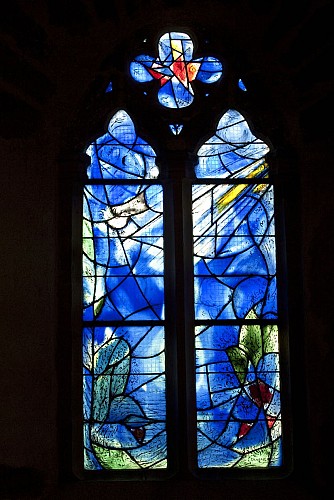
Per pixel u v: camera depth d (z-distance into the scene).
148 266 5.98
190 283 5.92
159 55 6.21
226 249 6.02
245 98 6.08
